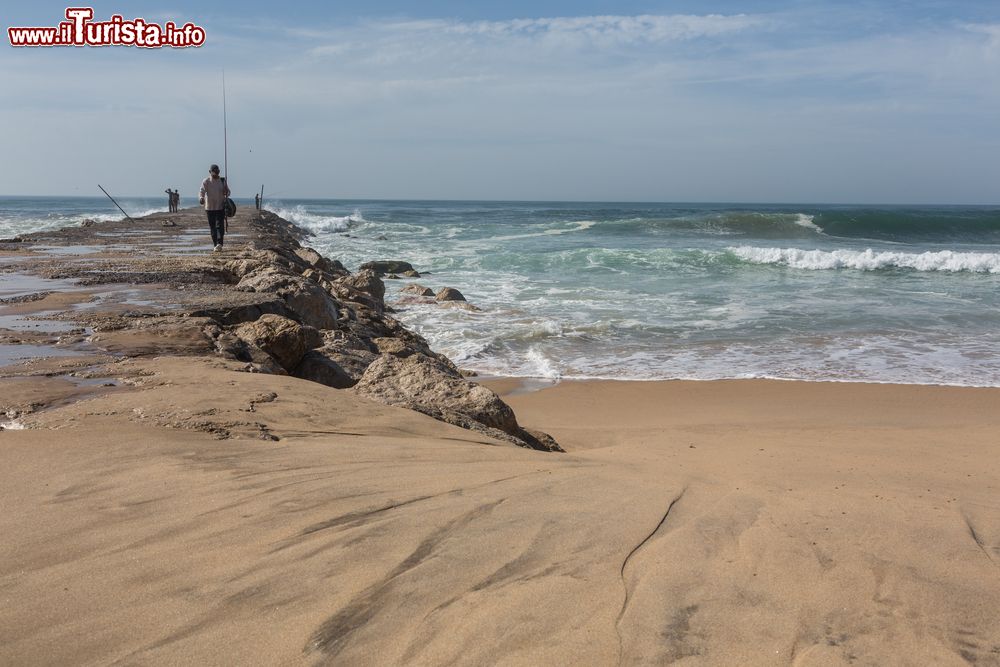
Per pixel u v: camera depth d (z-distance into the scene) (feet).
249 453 12.96
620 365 38.58
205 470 11.90
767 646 7.55
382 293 52.54
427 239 127.13
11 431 13.52
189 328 24.00
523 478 12.88
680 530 10.68
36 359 19.74
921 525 11.61
